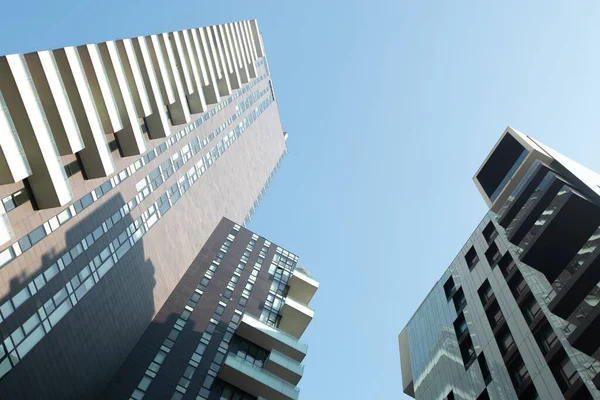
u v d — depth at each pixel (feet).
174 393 160.35
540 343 115.96
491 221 169.27
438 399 151.23
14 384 109.09
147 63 159.74
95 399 149.48
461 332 156.04
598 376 90.58
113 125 133.80
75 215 133.08
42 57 105.91
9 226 97.60
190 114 211.20
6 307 107.14
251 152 363.56
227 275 225.97
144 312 179.11
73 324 132.26
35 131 101.50
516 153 160.25
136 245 170.19
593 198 118.11
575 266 110.01
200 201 240.32
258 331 186.60
